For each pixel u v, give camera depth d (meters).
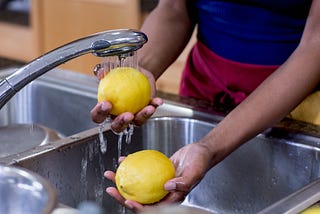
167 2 1.43
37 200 0.73
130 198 0.94
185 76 1.48
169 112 1.32
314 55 1.12
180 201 0.96
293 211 0.84
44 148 1.11
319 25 1.13
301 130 1.20
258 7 1.32
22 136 1.31
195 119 1.28
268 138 1.18
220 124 1.06
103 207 1.22
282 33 1.33
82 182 1.17
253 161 1.21
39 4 3.38
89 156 1.17
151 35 1.38
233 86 1.38
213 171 1.24
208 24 1.40
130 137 1.13
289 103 1.10
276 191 1.20
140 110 1.00
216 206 1.25
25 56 3.56
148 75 1.21
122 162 0.96
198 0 1.41
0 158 1.06
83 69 3.16
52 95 1.49
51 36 3.40
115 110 0.98
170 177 0.94
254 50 1.34
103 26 3.14
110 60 1.01
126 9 3.01
